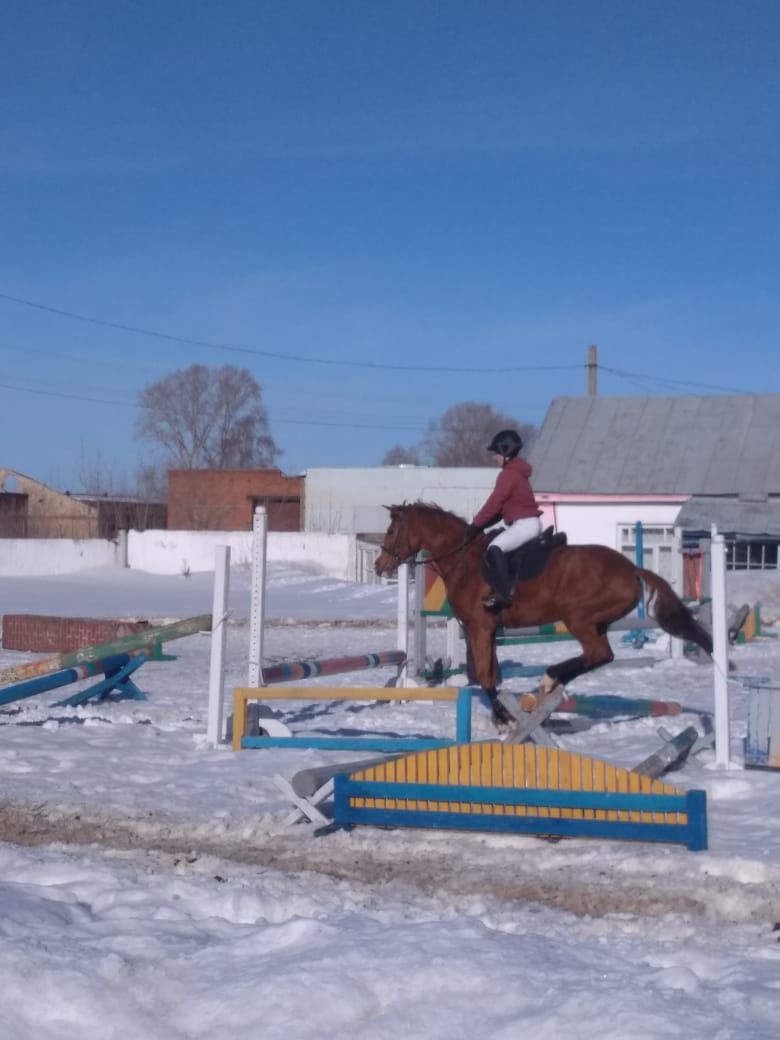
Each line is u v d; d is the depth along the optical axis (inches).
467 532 478.6
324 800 367.9
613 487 1594.5
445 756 342.3
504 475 469.7
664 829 315.0
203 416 3191.4
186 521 2453.2
